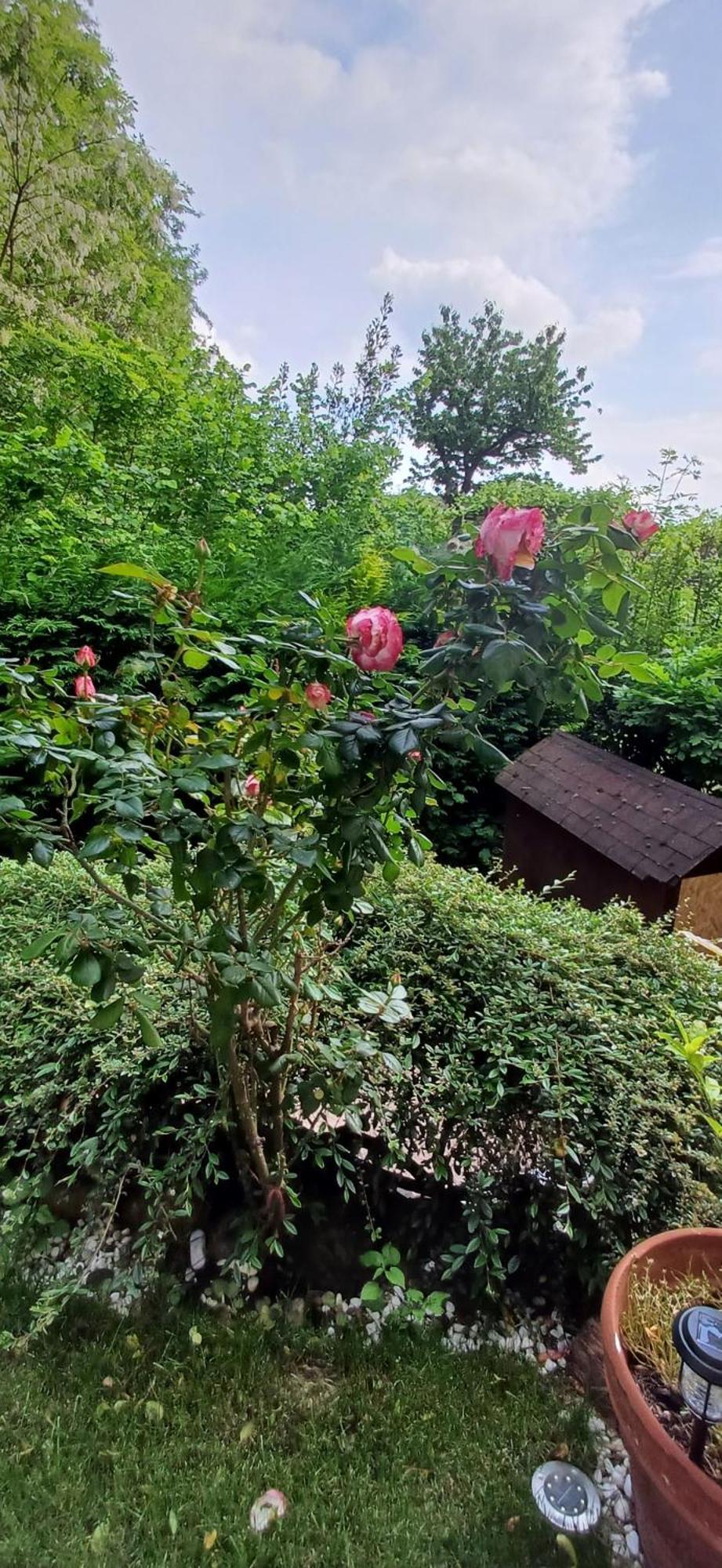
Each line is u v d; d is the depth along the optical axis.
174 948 1.55
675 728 4.11
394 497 7.29
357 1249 1.61
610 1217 1.41
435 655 1.05
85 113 6.79
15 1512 1.09
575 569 1.07
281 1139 1.49
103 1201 1.52
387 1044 1.58
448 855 4.41
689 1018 1.67
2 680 1.17
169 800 1.08
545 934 1.93
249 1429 1.24
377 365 8.45
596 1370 1.35
